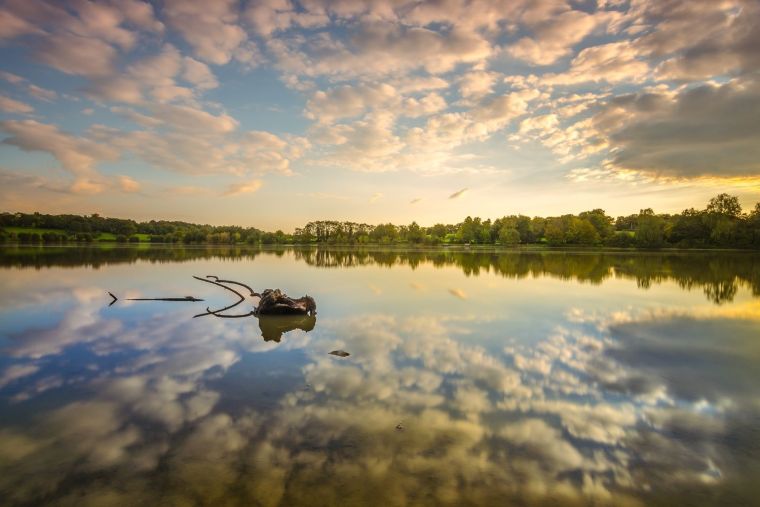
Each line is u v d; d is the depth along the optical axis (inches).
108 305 840.3
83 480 241.6
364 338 566.3
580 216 6284.5
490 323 663.8
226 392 370.0
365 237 7652.6
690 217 4517.7
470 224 7278.5
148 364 452.1
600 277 1423.5
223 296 999.0
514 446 279.6
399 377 408.2
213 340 558.6
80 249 3754.9
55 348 518.3
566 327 636.1
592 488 237.6
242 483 237.3
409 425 306.3
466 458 263.9
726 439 295.0
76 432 296.8
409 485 236.1
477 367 441.4
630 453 274.7
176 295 997.8
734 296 959.6
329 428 301.4
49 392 371.9
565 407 342.6
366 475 244.8
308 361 460.1
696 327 638.5
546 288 1119.0
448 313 750.5
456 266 2028.8
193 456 265.3
